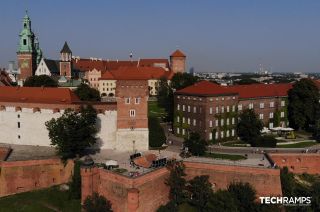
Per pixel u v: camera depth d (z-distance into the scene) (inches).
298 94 5497.1
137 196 3056.1
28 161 3673.7
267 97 5403.5
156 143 4365.2
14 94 4635.8
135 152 4104.3
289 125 5674.2
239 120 5093.5
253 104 5285.4
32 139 4389.8
